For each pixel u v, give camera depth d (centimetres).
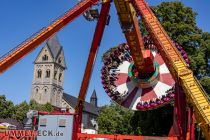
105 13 3438
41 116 3447
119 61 4588
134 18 3450
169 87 4228
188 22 5878
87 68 3662
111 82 4544
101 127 9375
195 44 5688
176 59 2853
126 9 3234
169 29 5716
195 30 5838
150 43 4438
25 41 3061
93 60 3634
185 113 3222
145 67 4178
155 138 3228
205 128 2377
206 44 5681
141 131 5459
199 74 5525
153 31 3141
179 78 2727
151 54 4012
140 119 5519
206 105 2441
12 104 13650
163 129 5400
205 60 5762
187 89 2581
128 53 4578
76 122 3459
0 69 2953
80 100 3712
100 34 3541
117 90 4488
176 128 3278
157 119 5391
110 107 9650
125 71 4531
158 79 4300
